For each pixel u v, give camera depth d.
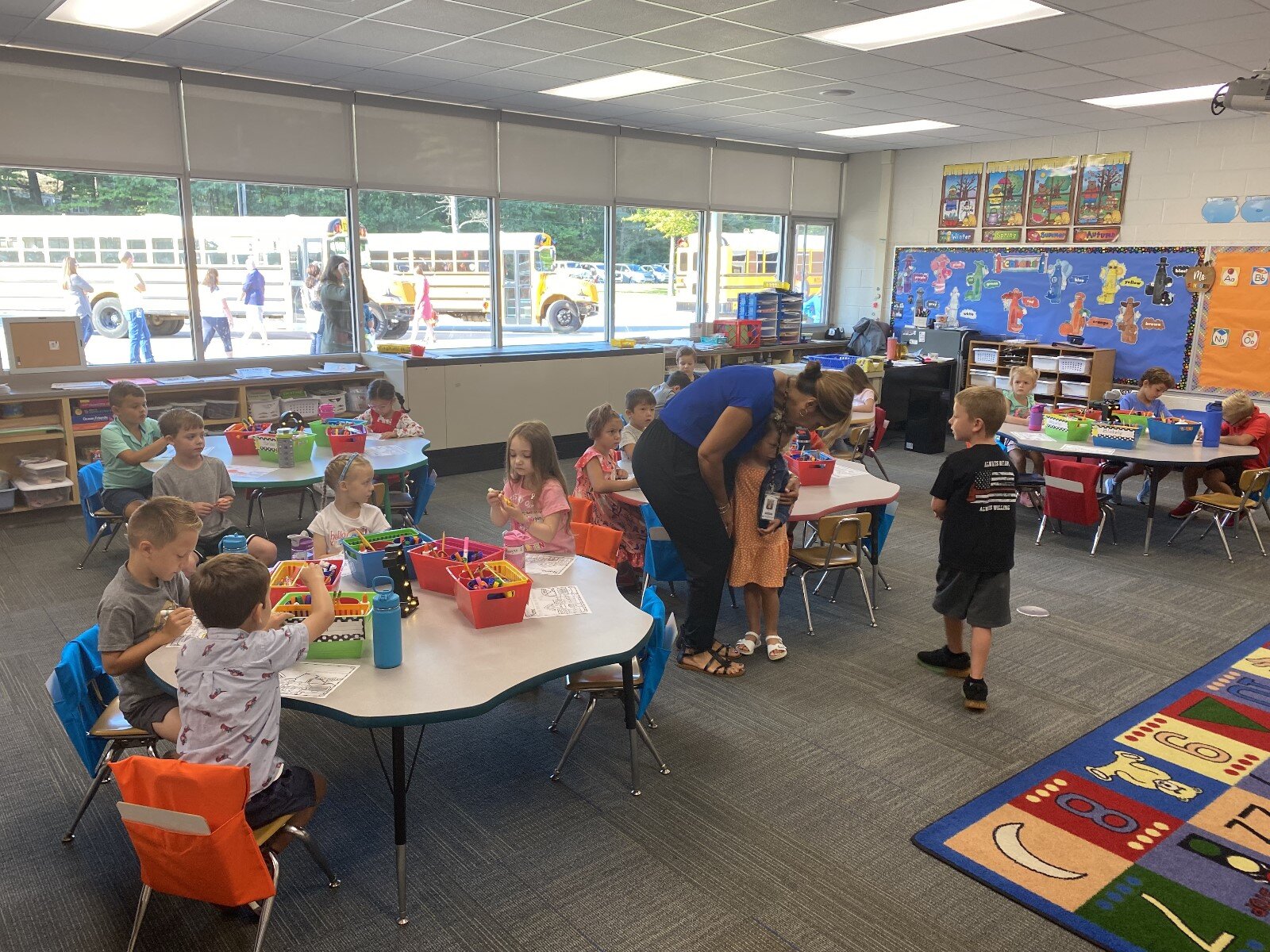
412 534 2.97
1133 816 2.73
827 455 4.55
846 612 4.47
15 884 2.35
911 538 5.82
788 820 2.68
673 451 3.39
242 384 6.34
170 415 3.86
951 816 2.71
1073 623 4.38
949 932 2.22
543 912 2.26
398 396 5.71
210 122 6.23
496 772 2.93
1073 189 8.65
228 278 6.59
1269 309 7.50
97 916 2.23
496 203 7.83
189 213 6.29
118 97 5.84
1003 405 3.31
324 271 7.05
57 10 4.63
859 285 10.70
